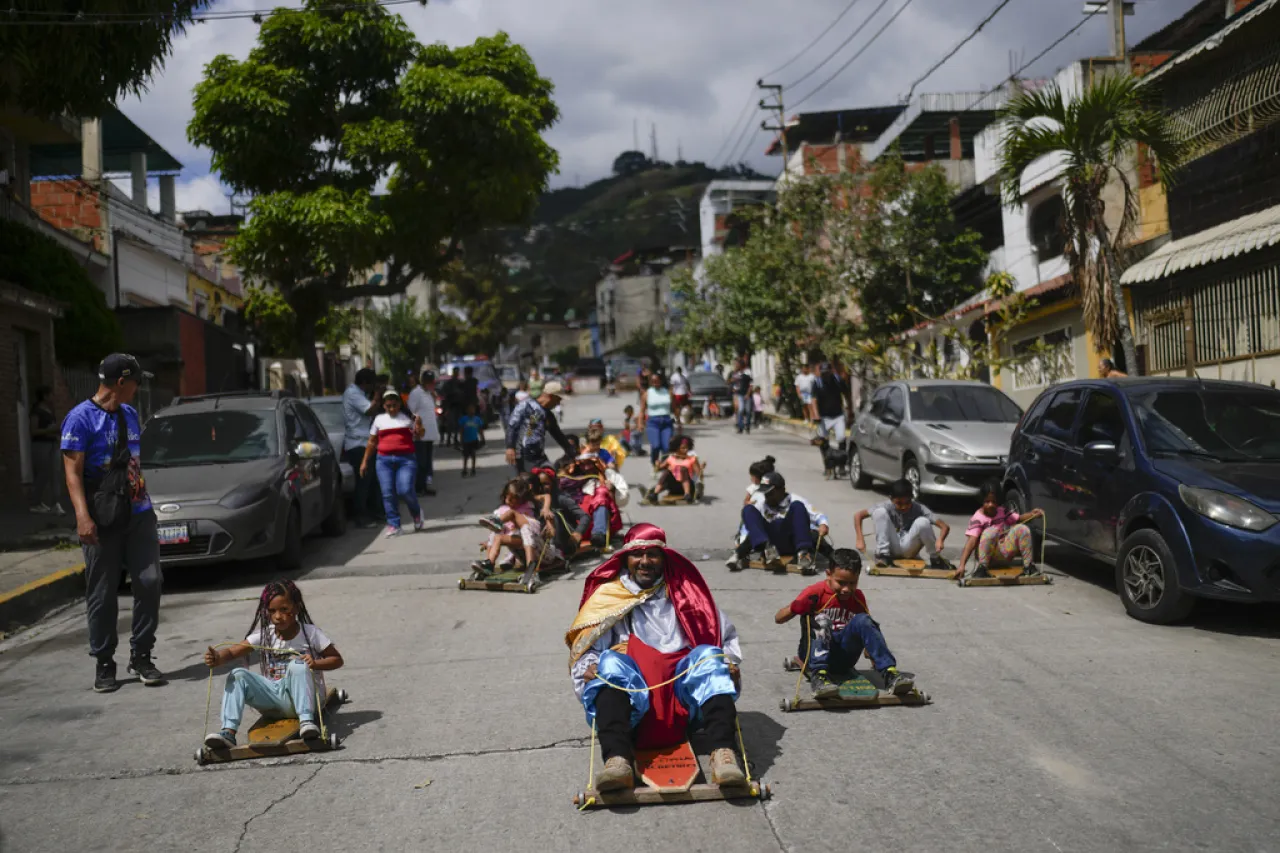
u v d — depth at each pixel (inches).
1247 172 613.3
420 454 663.1
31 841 179.3
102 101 539.8
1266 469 312.2
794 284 1053.8
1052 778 192.2
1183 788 186.2
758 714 234.4
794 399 1238.9
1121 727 218.8
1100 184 567.2
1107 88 553.3
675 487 596.1
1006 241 952.3
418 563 434.6
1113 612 327.3
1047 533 384.8
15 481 617.6
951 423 571.5
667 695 203.0
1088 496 352.2
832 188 1095.0
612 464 497.4
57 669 297.6
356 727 233.0
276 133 865.5
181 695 266.5
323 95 890.1
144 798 197.3
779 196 1119.0
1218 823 171.6
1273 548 278.1
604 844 169.9
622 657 199.5
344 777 204.2
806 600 242.5
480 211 918.4
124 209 1036.5
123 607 380.5
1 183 719.1
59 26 490.6
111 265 960.9
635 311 4092.0
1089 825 171.8
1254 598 281.9
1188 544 295.4
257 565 446.9
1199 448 329.4
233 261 882.8
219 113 855.1
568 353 4525.1
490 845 171.2
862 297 1100.5
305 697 221.3
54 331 710.5
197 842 176.9
